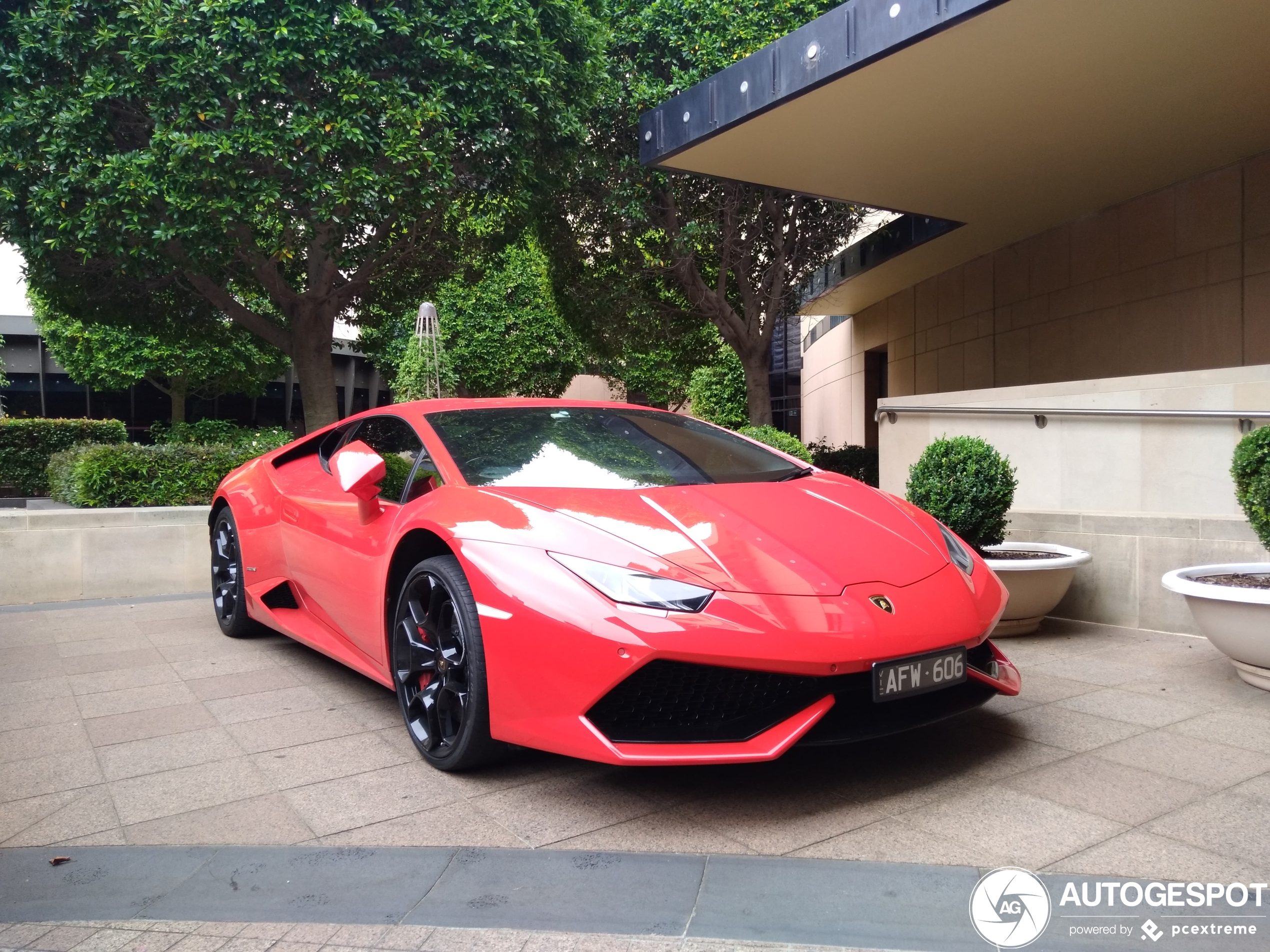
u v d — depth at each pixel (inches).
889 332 633.6
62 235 292.8
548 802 90.0
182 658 160.7
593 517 95.3
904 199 376.5
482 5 317.7
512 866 75.2
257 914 68.3
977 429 215.6
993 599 101.0
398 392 597.3
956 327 523.2
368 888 72.0
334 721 120.8
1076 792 87.8
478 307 888.3
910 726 88.6
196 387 853.2
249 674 147.9
